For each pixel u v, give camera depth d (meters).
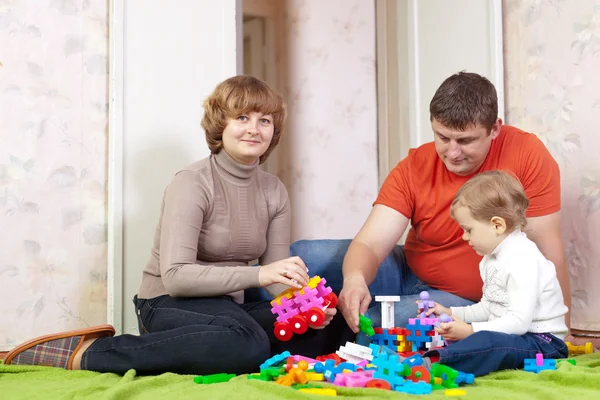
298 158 3.35
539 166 1.76
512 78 2.61
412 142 2.99
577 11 2.36
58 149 2.27
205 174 1.67
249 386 1.21
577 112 2.36
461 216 1.60
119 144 2.28
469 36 2.66
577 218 2.35
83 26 2.33
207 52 2.45
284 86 3.40
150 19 2.36
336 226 3.30
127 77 2.31
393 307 1.62
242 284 1.52
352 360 1.43
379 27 3.28
